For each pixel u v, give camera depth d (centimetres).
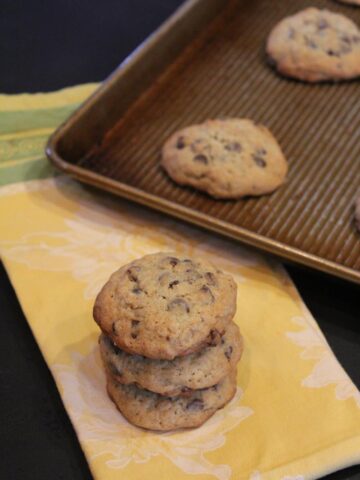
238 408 50
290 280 57
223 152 63
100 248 59
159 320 47
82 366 52
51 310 55
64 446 50
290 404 51
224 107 69
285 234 60
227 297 49
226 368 49
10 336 55
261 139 64
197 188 62
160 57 70
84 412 50
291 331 54
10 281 56
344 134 67
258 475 47
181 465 48
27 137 66
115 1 81
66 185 63
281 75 71
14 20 78
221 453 48
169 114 68
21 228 60
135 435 49
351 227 60
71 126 63
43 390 52
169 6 81
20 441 50
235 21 76
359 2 78
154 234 60
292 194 62
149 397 49
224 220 61
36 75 73
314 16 74
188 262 50
